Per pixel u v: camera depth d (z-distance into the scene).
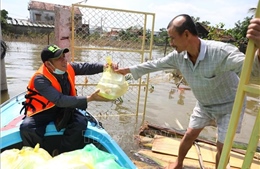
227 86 2.32
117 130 4.20
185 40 2.14
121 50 4.04
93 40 3.99
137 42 4.26
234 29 16.61
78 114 2.56
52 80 2.21
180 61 2.44
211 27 16.25
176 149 3.47
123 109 5.46
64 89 2.35
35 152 1.78
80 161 1.58
